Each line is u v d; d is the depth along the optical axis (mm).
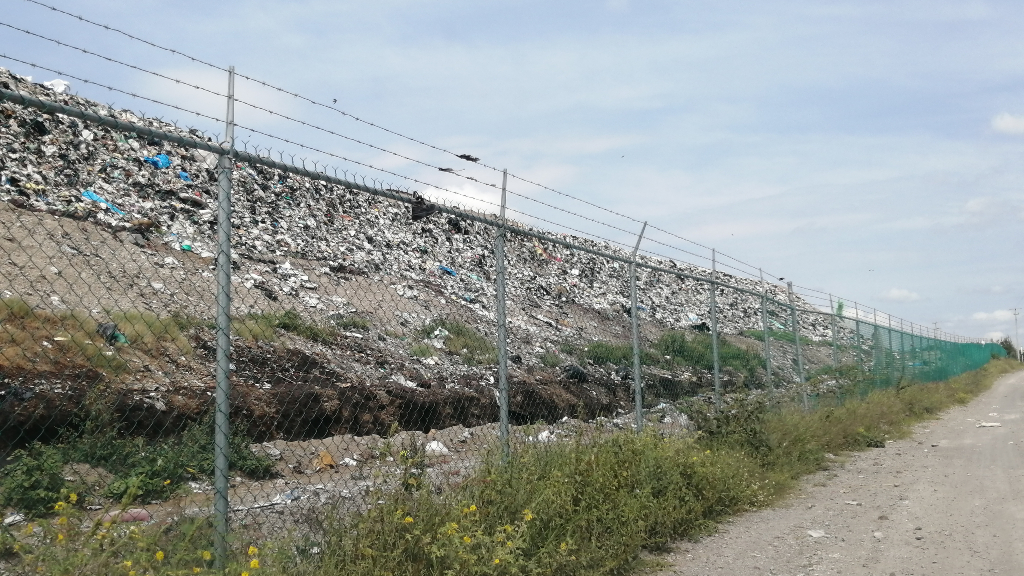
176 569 3438
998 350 60469
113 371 6953
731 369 11320
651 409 9086
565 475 5750
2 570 3211
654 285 15320
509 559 4246
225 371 4012
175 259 9859
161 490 5027
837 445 11094
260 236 10828
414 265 10820
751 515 7012
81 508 4484
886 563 5395
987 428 14203
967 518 6707
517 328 10336
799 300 22547
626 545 5488
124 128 3777
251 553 3732
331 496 4973
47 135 11234
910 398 17047
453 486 5262
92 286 8227
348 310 9508
